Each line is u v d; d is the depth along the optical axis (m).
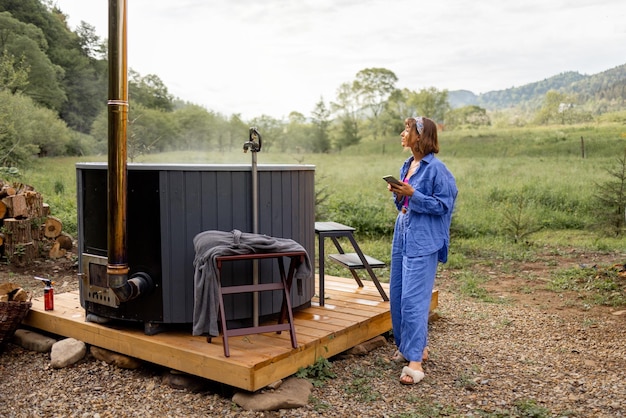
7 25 39.25
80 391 3.38
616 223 10.20
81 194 3.87
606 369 3.84
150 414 3.08
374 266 4.54
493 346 4.34
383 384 3.51
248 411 3.07
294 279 4.07
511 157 26.94
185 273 3.60
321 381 3.46
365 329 4.06
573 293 6.14
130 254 3.60
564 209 12.56
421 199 3.37
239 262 3.68
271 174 3.82
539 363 3.96
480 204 13.13
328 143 55.81
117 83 3.20
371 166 27.78
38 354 3.98
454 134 43.84
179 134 41.16
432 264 3.53
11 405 3.21
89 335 3.86
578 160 21.97
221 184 3.64
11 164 16.55
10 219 7.06
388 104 69.19
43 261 7.28
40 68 38.59
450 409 3.15
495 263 7.94
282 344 3.46
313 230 4.35
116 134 3.23
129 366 3.68
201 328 3.29
